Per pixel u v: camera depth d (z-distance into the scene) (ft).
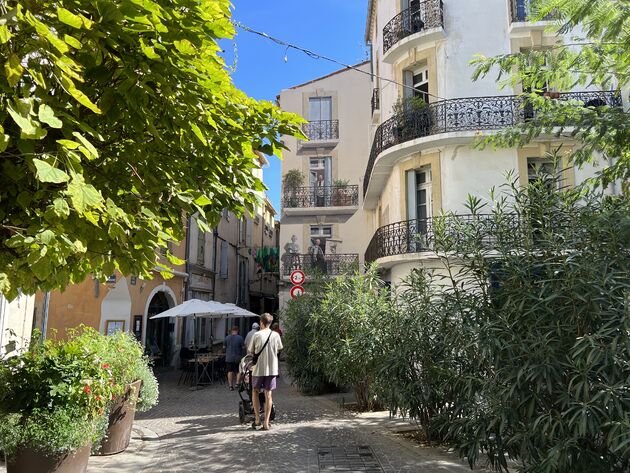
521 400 13.37
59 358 17.31
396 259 45.44
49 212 8.35
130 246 11.13
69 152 8.03
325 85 80.89
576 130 21.99
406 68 50.49
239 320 101.14
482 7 46.85
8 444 15.33
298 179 78.33
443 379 19.63
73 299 47.80
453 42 46.73
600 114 21.89
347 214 77.71
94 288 49.16
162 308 64.54
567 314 13.34
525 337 14.05
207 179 12.55
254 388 27.12
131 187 11.71
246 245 104.58
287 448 22.48
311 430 26.17
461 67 46.14
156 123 11.16
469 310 16.57
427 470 18.51
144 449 23.00
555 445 12.68
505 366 13.87
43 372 16.53
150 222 10.98
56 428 15.69
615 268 13.00
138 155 11.37
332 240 77.20
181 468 19.71
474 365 16.72
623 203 14.08
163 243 12.94
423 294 21.38
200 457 21.30
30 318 26.17
